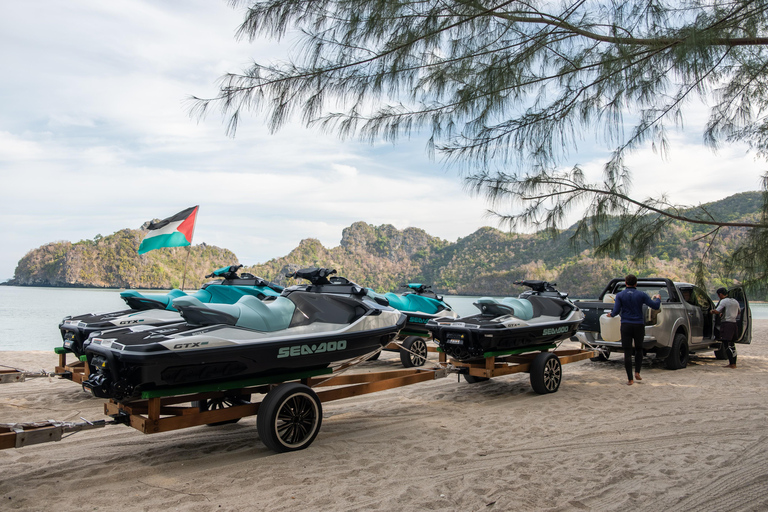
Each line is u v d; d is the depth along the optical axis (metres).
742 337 10.31
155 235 10.13
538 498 3.36
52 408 5.87
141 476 3.71
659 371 8.98
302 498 3.30
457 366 6.56
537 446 4.50
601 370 9.12
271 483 3.55
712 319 10.27
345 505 3.20
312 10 3.53
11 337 20.19
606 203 3.97
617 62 3.68
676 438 4.79
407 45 3.68
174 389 3.80
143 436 4.75
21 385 7.25
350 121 3.95
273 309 4.34
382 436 4.81
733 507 3.29
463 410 5.95
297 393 4.27
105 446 4.44
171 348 3.59
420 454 4.25
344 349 4.62
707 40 3.29
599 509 3.22
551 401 6.46
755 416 5.64
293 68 3.69
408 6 3.61
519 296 8.04
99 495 3.35
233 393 4.54
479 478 3.71
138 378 3.59
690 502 3.35
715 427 5.18
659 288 9.66
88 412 5.68
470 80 3.96
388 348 9.21
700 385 7.62
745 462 4.12
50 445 4.45
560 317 7.17
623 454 4.29
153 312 6.41
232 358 3.91
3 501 3.23
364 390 5.12
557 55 3.90
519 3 3.56
